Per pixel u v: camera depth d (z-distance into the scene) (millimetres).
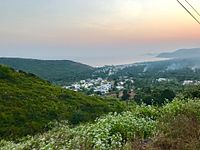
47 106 68812
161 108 16750
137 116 15844
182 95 21250
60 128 18609
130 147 10281
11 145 18438
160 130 11602
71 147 11570
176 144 9961
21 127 52562
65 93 84875
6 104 66438
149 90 54938
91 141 11664
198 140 9875
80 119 55531
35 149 14156
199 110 14555
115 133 12430
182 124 11570
